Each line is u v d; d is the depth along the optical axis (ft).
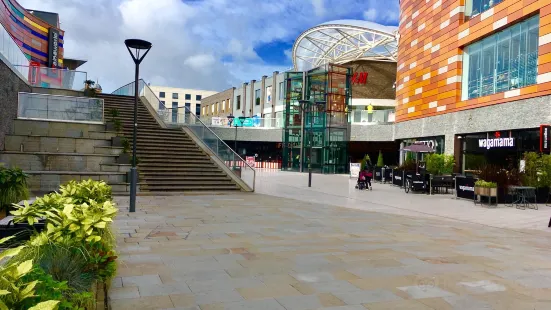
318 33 169.27
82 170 50.47
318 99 124.36
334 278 17.13
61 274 10.08
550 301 14.85
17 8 129.70
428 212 41.83
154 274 17.13
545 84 54.65
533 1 57.16
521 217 39.04
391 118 135.64
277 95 190.19
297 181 84.69
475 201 49.62
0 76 46.80
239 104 226.79
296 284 16.22
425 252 22.48
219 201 45.03
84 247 11.54
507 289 16.16
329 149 121.08
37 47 144.97
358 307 13.83
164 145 65.77
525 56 60.13
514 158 61.87
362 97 162.50
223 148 64.13
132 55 35.53
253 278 16.90
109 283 14.35
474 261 20.67
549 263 20.61
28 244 10.21
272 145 185.06
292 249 22.44
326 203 46.98
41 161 48.19
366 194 60.39
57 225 12.21
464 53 75.82
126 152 54.70
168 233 26.13
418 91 90.07
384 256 21.27
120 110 78.69
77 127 57.88
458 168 75.51
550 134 50.80
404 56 97.30
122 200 43.24
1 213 23.89
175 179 55.52
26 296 6.04
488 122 66.69
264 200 47.75
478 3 72.49
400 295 15.15
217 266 18.62
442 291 15.72
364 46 160.97
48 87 76.13
